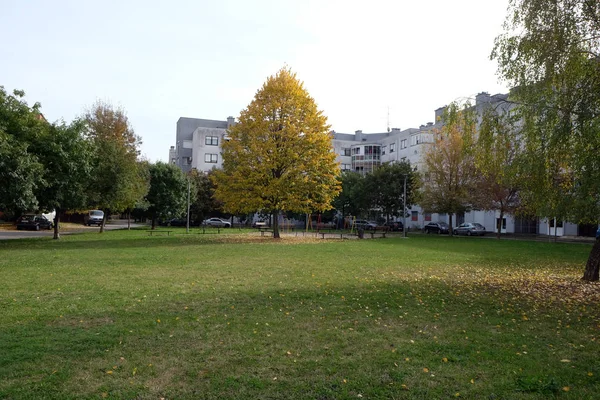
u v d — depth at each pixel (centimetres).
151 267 1445
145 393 457
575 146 1094
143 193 3816
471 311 864
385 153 7525
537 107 1138
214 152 7344
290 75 3111
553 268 1634
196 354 578
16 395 446
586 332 721
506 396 461
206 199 5556
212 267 1463
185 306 862
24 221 4112
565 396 463
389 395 459
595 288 1162
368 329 710
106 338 640
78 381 485
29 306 845
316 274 1327
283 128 3002
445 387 480
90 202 3144
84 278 1196
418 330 713
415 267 1557
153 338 646
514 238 3847
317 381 492
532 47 1158
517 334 700
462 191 3966
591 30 1138
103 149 3212
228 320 757
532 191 1229
